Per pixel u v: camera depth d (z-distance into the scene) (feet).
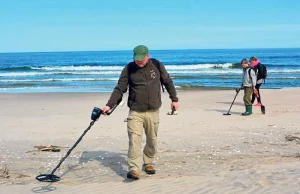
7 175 22.20
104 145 30.01
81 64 223.71
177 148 28.58
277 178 19.40
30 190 18.97
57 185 19.88
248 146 28.99
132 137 20.42
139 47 19.85
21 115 47.57
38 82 109.40
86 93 76.64
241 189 17.90
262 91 74.08
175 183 19.45
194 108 52.21
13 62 276.41
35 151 28.30
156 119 20.70
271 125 37.73
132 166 20.49
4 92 81.87
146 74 20.16
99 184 19.88
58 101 63.36
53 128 37.76
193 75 132.57
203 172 21.70
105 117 44.27
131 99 20.48
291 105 53.98
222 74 135.85
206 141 30.94
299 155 25.70
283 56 328.08
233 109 50.83
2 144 30.76
